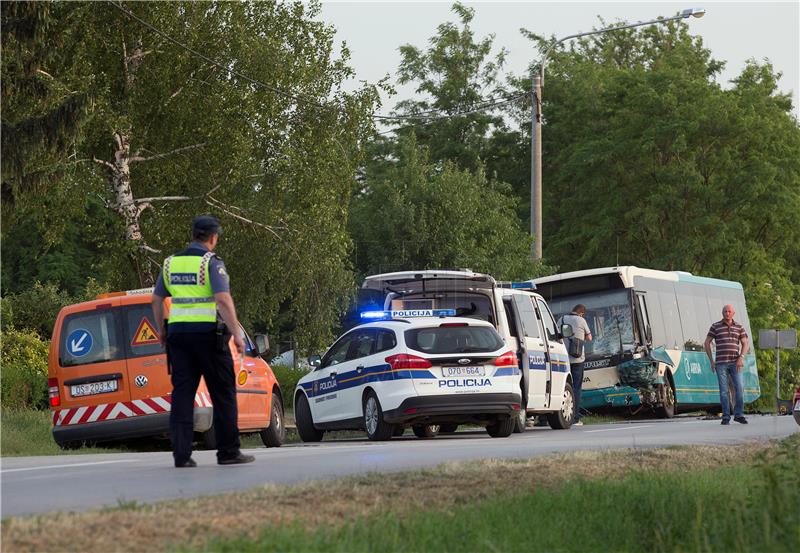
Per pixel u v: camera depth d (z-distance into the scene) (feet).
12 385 199.31
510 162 498.69
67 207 236.63
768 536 57.93
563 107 477.36
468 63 499.10
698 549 57.98
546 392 175.42
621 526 62.59
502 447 113.60
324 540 53.16
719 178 416.26
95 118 226.58
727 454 103.24
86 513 58.90
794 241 431.43
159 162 252.01
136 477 80.94
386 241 318.04
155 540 52.03
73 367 135.74
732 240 408.46
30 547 50.08
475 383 147.13
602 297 236.63
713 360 182.50
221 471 85.05
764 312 390.21
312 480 75.77
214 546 50.65
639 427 171.53
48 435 160.25
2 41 202.49
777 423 181.57
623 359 233.14
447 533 56.75
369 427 151.23
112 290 266.98
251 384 141.59
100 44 239.09
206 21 249.55
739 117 413.59
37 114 211.00
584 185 437.58
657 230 422.00
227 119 247.09
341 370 157.58
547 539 59.26
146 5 239.50
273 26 259.39
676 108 417.28
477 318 163.43
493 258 319.47
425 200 318.65
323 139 257.14
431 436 167.53
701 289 277.23
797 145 424.46
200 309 87.40
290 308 269.64
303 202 254.88
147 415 134.82
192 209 253.85
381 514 60.39
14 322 252.21
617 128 434.30
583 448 110.73
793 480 70.64
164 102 243.60
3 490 74.28
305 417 166.20
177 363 88.12
